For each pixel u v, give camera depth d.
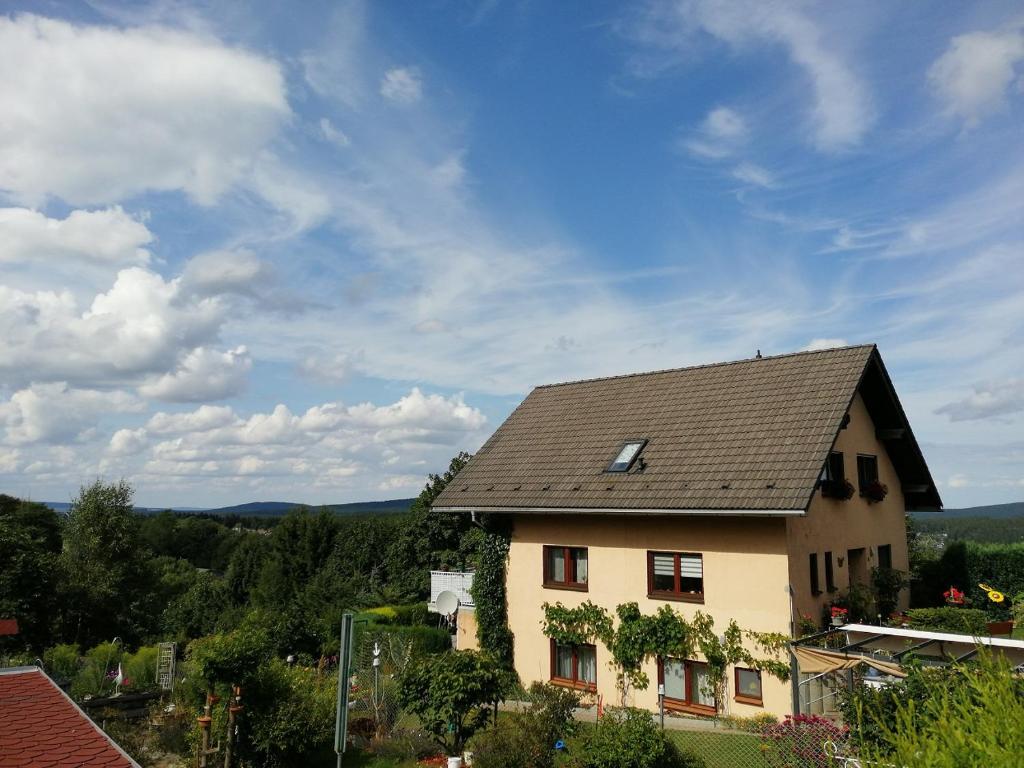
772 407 18.27
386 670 20.69
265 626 21.70
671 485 17.31
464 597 23.92
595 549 18.84
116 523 41.12
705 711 16.45
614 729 12.03
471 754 13.52
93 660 21.12
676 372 22.30
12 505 48.22
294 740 13.66
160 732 15.53
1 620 12.10
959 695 6.41
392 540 45.59
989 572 21.88
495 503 20.30
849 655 13.23
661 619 17.23
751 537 16.14
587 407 22.91
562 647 19.53
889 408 20.20
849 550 18.72
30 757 7.34
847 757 10.36
